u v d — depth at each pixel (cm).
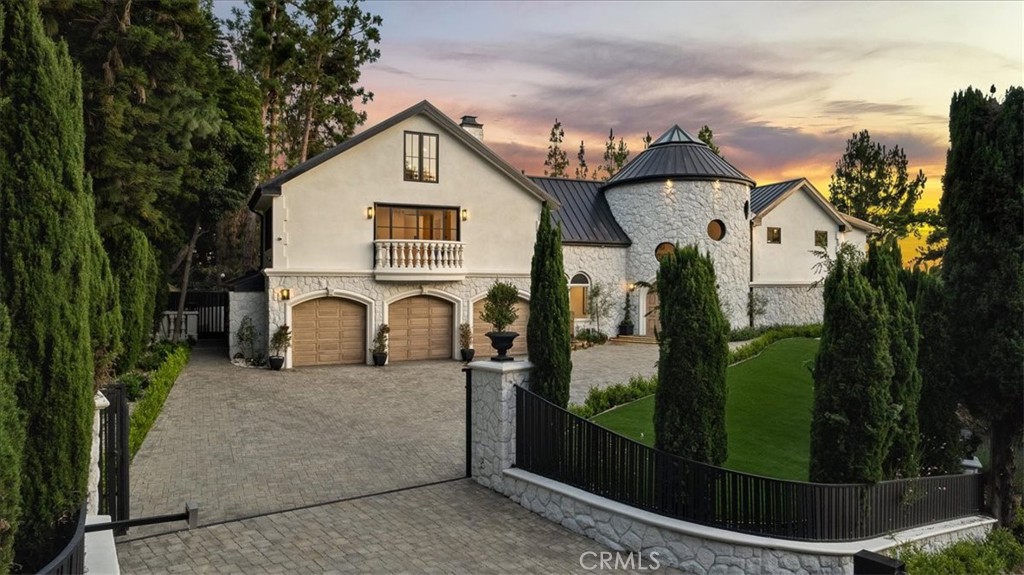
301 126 3819
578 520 760
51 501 481
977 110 840
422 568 637
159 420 1255
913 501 750
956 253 858
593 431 780
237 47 3331
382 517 775
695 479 699
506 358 909
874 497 716
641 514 710
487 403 902
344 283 2033
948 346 858
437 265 2138
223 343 2597
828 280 745
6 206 472
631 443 743
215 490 856
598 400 1284
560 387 880
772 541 656
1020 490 855
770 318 2789
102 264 604
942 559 680
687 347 737
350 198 2036
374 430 1205
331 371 1906
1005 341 802
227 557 645
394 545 693
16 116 478
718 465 736
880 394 707
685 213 2517
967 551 722
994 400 829
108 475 673
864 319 708
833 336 731
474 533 739
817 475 738
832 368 728
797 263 2906
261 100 2861
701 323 738
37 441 475
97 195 1673
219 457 1012
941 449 869
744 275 2588
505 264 2295
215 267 3366
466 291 2234
